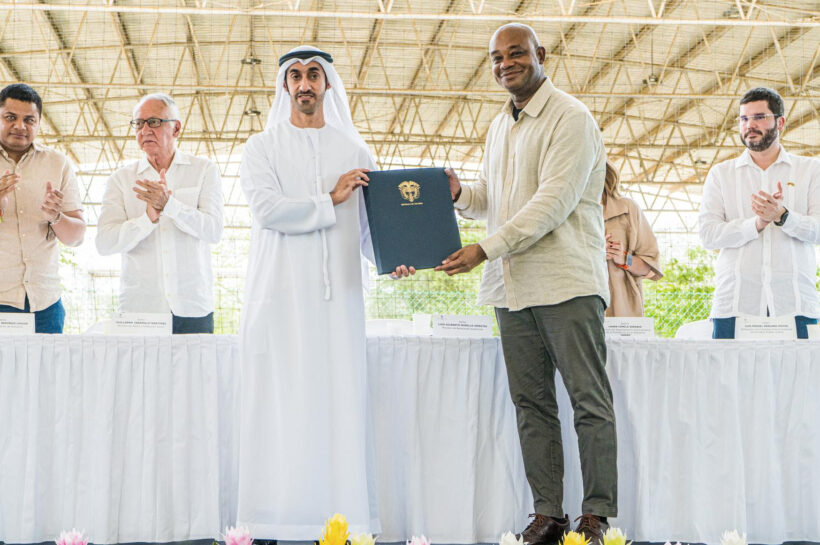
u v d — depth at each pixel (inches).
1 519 108.1
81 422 110.6
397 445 115.4
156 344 112.4
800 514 117.6
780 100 139.0
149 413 111.0
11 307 129.2
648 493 115.3
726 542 68.2
